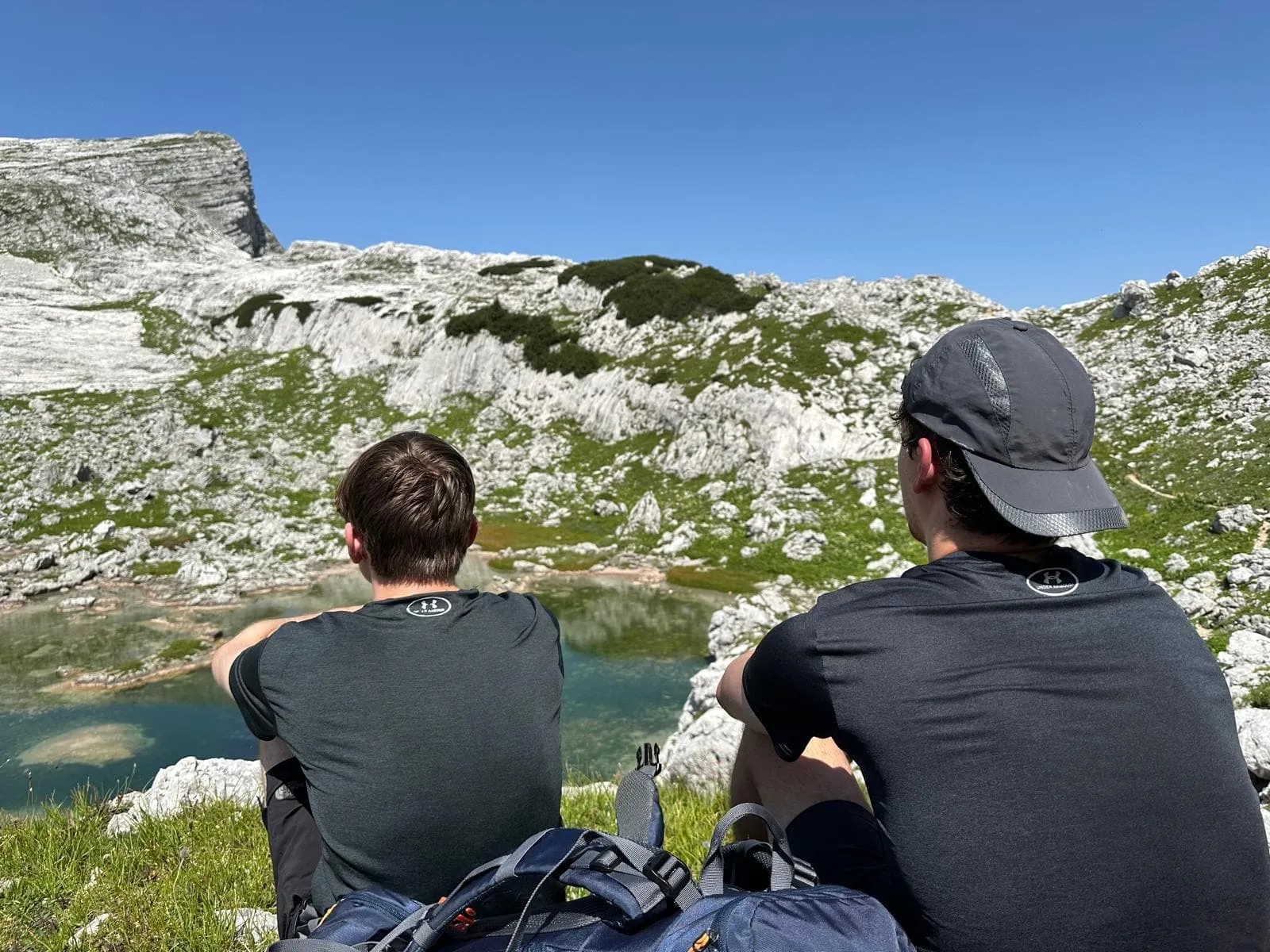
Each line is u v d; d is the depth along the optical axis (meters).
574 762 17.81
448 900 1.95
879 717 2.04
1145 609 2.15
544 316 61.31
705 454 44.66
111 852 5.82
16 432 49.75
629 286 60.78
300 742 2.53
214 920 4.50
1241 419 35.59
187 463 48.00
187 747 19.38
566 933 1.81
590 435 51.44
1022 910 1.87
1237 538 26.53
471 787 2.46
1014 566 2.21
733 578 32.94
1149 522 29.78
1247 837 1.94
